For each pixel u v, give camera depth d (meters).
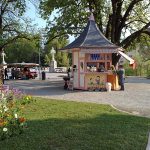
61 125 12.38
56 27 39.84
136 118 14.08
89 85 28.72
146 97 23.27
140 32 40.19
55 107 17.05
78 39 30.23
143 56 68.50
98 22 39.66
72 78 29.73
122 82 28.80
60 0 38.50
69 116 14.38
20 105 14.30
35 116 14.32
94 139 10.34
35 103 18.34
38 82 40.88
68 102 19.34
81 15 38.41
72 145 9.71
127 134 11.05
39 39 55.81
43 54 106.00
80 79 29.08
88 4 39.28
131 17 42.69
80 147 9.51
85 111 15.82
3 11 52.53
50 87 32.72
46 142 10.02
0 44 54.34
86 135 10.84
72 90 29.00
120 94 25.38
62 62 99.25
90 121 13.21
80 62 29.09
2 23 53.66
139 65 60.59
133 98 22.70
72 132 11.23
